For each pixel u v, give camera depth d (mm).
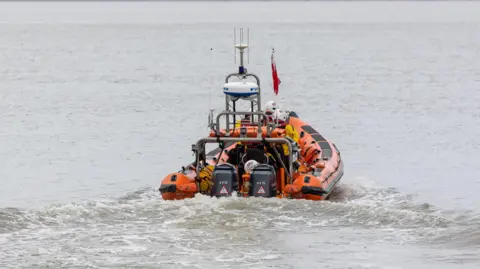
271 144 46625
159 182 56125
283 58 169750
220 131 46656
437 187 53625
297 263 36344
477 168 59938
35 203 50438
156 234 39812
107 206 43562
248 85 46125
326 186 46375
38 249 37906
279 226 40938
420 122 81500
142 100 100812
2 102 98312
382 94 104250
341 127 79000
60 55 183125
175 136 74562
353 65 149875
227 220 41594
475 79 121125
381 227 41125
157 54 186000
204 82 122375
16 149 68312
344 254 37469
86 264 36219
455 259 36906
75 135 75188
